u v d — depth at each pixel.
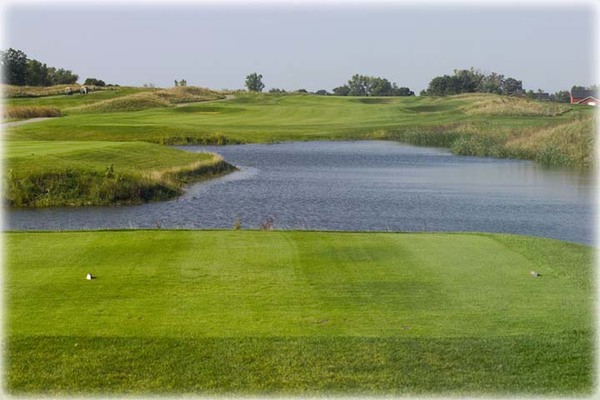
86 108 81.69
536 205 26.16
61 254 12.66
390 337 8.44
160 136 54.34
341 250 13.12
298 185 31.89
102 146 35.72
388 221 22.58
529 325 8.84
